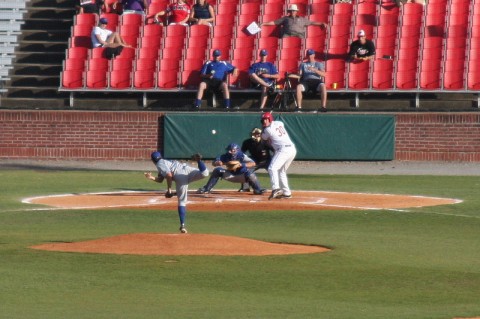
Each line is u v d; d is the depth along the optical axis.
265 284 27.02
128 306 23.83
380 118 66.31
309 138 66.62
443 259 31.34
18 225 39.75
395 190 52.78
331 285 26.97
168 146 67.25
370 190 52.75
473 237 36.59
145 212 43.66
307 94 70.62
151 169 64.31
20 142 68.25
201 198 48.59
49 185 55.09
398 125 66.50
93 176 60.06
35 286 26.45
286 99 70.25
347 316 22.73
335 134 66.50
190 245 32.47
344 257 31.48
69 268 29.05
